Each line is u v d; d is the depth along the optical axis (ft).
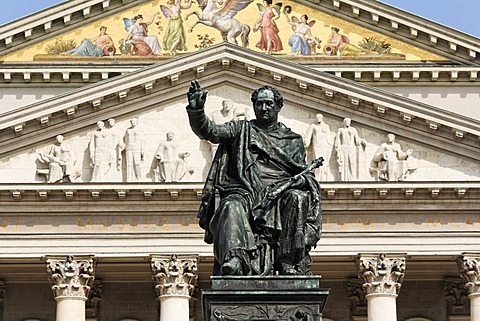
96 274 201.16
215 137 43.78
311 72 187.83
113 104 189.06
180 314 184.85
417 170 188.75
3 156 188.24
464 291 203.51
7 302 202.49
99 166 187.42
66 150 187.83
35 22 212.84
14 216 186.50
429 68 214.90
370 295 186.39
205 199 44.04
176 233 186.19
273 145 43.93
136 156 187.73
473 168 188.96
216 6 213.46
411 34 215.31
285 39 213.87
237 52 187.93
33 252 185.78
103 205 186.50
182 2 214.07
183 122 189.47
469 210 187.11
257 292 39.50
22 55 214.69
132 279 203.41
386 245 186.29
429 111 187.62
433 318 203.92
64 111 187.32
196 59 188.14
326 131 189.26
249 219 42.63
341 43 215.10
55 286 185.78
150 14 214.07
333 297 203.72
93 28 214.90
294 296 39.55
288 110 190.08
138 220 186.60
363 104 188.65
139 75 187.83
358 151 188.65
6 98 214.28
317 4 215.31
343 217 186.60
